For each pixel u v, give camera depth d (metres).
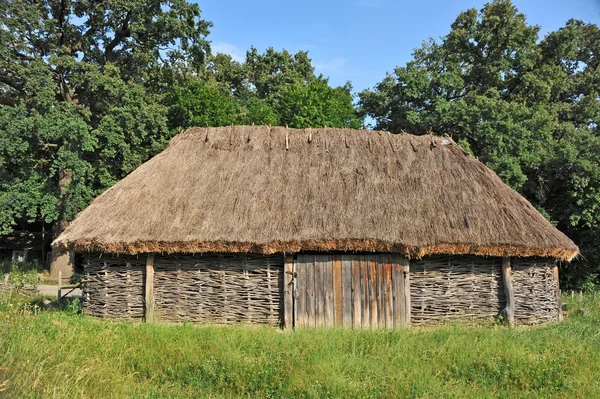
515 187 19.25
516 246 11.33
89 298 12.35
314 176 13.17
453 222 11.72
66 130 20.17
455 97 24.72
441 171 13.37
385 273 11.79
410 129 25.34
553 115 22.08
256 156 13.98
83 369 7.13
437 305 11.90
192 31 25.09
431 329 11.34
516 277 12.16
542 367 8.13
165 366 8.03
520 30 23.28
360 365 8.09
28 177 22.08
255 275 12.04
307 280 11.80
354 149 14.13
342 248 11.38
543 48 24.52
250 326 11.72
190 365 8.02
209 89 26.08
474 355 8.55
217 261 12.11
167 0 24.39
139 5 23.16
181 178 13.26
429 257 12.01
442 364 8.35
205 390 7.43
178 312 12.02
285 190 12.70
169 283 12.15
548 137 20.44
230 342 9.00
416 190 12.69
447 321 11.84
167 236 11.45
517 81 23.66
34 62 20.75
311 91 27.34
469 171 13.39
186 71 26.72
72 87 23.23
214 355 8.33
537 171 20.56
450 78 22.86
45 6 23.86
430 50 25.77
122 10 23.62
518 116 20.70
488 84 23.62
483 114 20.55
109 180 22.47
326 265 11.82
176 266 12.17
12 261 29.77
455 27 25.70
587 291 20.66
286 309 11.70
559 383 7.77
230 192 12.70
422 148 14.24
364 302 11.70
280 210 12.05
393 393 7.19
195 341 9.10
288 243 11.30
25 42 21.80
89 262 12.46
